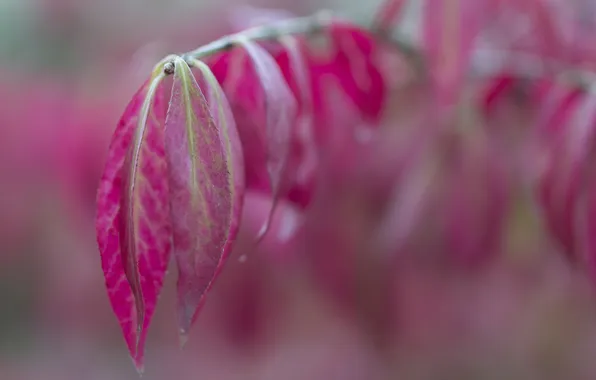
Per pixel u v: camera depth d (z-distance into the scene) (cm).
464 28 29
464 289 38
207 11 43
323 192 34
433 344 40
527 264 42
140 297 22
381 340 38
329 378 40
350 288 36
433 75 30
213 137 23
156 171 23
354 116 32
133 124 23
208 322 38
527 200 40
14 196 42
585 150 29
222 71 27
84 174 38
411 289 37
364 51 30
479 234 36
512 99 38
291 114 25
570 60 35
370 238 35
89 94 38
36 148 40
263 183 27
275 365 40
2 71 41
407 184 35
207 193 22
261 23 33
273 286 36
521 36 37
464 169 36
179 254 22
